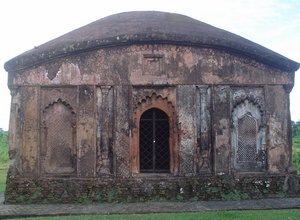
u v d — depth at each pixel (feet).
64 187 36.91
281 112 39.81
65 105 38.22
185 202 36.27
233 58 39.06
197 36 38.27
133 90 38.24
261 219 28.07
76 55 38.09
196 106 38.42
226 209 32.94
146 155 39.34
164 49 38.32
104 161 37.55
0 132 144.77
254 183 38.19
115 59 38.09
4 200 37.29
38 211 32.76
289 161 39.52
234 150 38.96
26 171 37.55
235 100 39.22
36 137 37.83
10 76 38.37
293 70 40.06
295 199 37.35
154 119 39.24
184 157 37.91
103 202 36.50
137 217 29.27
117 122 37.78
